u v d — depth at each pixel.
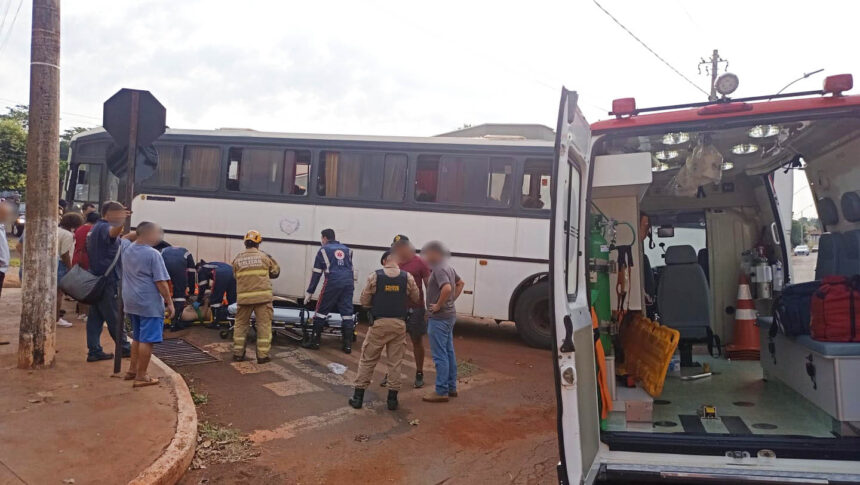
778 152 5.77
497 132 11.18
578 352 3.65
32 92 6.64
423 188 10.67
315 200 11.08
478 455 5.52
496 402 7.07
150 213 11.74
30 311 6.74
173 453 4.82
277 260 11.18
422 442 5.78
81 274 6.98
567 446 3.49
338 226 10.94
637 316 5.80
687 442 3.93
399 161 10.80
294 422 6.16
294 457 5.33
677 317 6.40
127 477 4.36
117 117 6.70
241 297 8.07
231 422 6.07
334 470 5.11
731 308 7.13
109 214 6.78
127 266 6.39
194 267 10.26
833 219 5.53
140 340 6.39
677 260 6.48
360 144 10.98
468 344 10.39
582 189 4.25
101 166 12.50
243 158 11.46
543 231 10.21
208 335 9.63
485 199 10.42
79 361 7.23
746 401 5.02
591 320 4.15
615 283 5.50
